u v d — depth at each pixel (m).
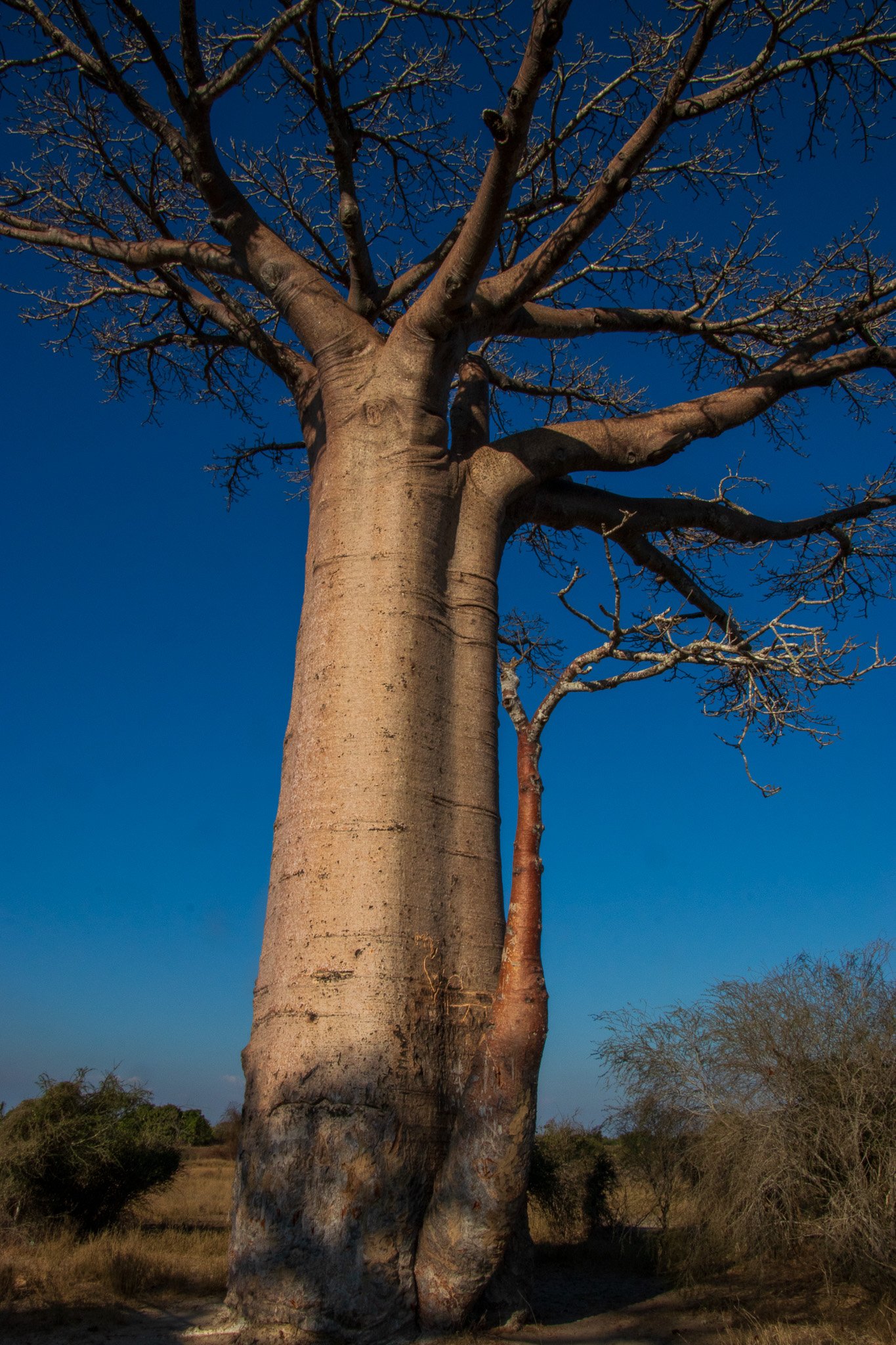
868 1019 6.10
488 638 5.90
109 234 7.86
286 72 7.44
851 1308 4.96
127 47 7.42
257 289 6.68
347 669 5.38
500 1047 4.43
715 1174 6.05
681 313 8.21
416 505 5.77
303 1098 4.54
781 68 6.19
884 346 8.12
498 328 6.77
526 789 5.04
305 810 5.21
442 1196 4.36
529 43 4.78
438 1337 4.23
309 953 4.85
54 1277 5.99
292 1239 4.31
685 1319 4.98
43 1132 8.35
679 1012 7.20
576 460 6.70
